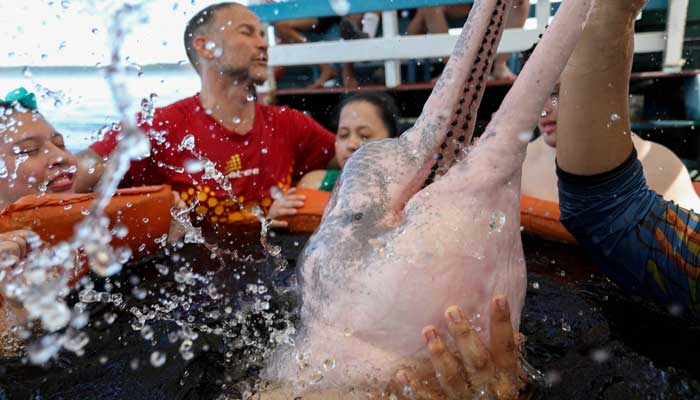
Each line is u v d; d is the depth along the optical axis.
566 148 1.96
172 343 1.87
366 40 5.35
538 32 4.99
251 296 2.21
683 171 2.83
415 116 5.68
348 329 1.44
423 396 1.39
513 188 1.42
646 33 4.91
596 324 1.88
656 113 5.22
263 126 3.93
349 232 1.47
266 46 3.75
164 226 2.76
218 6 3.70
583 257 2.51
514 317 1.48
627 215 1.97
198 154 3.66
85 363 1.77
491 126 1.40
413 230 1.37
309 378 1.48
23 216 2.29
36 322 1.98
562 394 1.49
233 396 1.55
